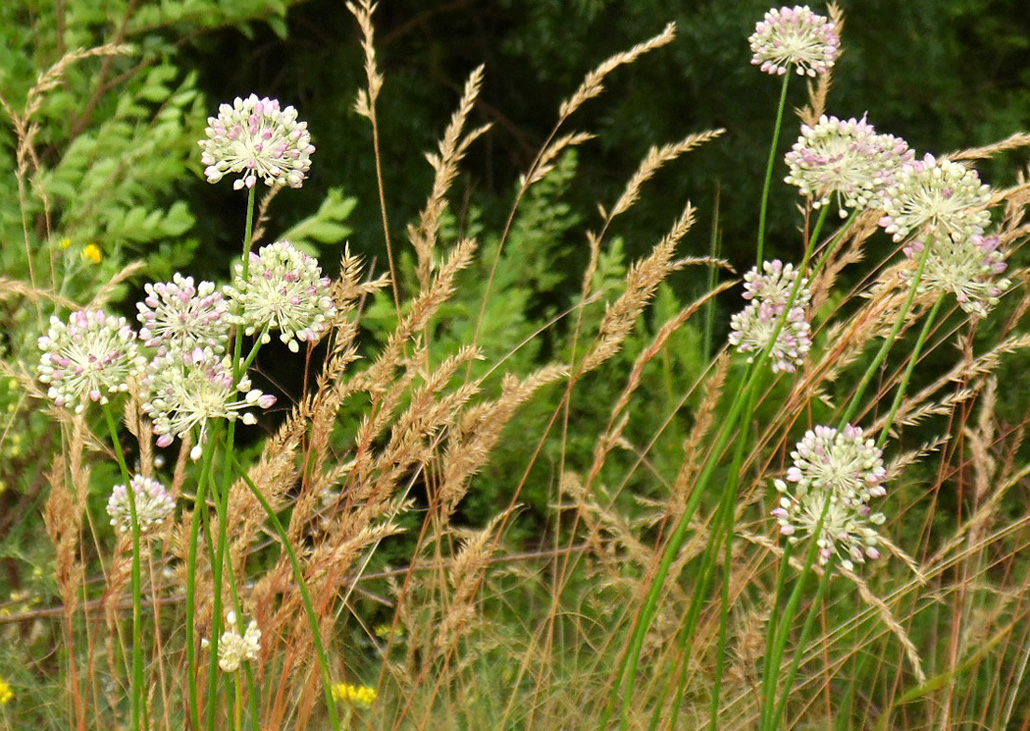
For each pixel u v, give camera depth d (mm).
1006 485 3045
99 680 3414
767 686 1994
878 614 3064
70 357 1663
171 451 5359
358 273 2568
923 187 1829
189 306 1697
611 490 4945
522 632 3955
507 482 5199
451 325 5465
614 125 9109
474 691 3260
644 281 2797
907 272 1912
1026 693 3643
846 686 3662
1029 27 10352
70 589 2467
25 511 4602
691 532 3650
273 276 1707
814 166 1902
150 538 2557
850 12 9031
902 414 2924
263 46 9102
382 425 2535
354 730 3230
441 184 2928
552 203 9102
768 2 8547
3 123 5270
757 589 3793
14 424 4508
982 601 3469
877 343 5750
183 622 3523
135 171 4988
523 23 9852
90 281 4840
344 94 9031
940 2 9281
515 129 9789
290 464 2502
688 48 8695
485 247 5875
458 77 10094
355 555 2424
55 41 5402
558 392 5414
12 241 4750
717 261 3059
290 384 8344
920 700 3258
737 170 9016
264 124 1737
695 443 2668
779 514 1937
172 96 5223
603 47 9359
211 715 1868
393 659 3777
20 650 3797
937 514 4559
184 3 5395
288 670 2346
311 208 8711
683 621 2699
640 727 2707
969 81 10141
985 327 5359
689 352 5055
